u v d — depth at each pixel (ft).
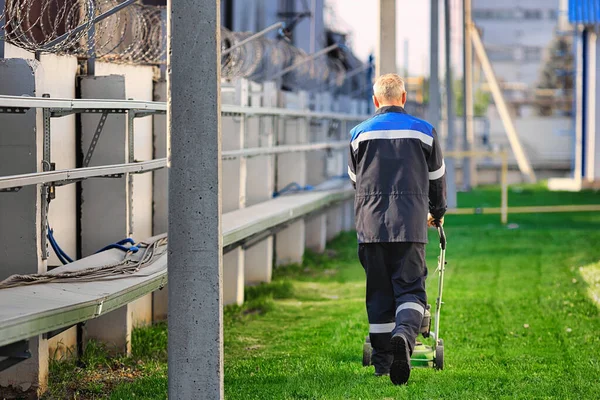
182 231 43.09
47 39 64.08
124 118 66.39
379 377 58.59
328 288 105.29
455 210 192.34
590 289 97.96
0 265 54.03
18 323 40.19
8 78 52.03
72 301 46.19
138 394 54.54
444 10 223.71
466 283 105.60
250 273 105.19
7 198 54.03
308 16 196.03
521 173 369.71
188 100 42.78
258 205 100.37
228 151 87.71
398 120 54.49
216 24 42.80
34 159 53.31
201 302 43.16
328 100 151.33
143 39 80.12
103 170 55.57
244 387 57.11
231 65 103.81
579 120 297.74
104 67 70.18
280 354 68.69
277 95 119.55
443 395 55.16
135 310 75.97
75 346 65.31
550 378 60.95
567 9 288.71
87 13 64.80
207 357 43.32
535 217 194.90
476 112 547.90
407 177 53.42
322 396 54.49
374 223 53.31
